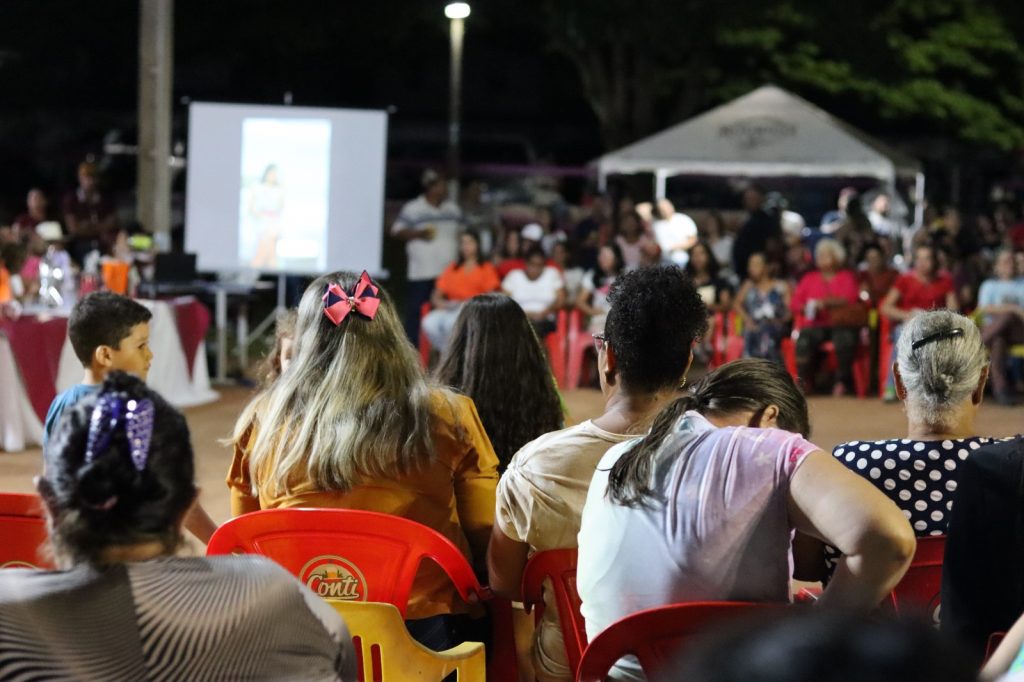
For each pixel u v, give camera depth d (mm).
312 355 3314
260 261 12500
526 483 2959
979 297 12250
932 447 3070
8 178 25562
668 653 2383
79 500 1838
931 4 24578
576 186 25734
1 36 24359
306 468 3291
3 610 1836
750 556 2367
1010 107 26719
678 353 2871
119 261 10422
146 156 13180
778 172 15789
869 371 12172
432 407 3348
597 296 12453
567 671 3051
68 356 8922
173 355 10227
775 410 2684
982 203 27578
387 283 19141
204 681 1877
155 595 1867
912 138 29344
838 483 2270
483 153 30719
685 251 15555
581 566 2592
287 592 1952
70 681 1837
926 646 878
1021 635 2102
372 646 3018
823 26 22516
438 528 3373
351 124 12406
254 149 12438
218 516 6727
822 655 878
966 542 2666
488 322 4164
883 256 12961
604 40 22422
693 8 21172
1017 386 12672
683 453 2443
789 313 12258
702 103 26031
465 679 3148
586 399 11539
